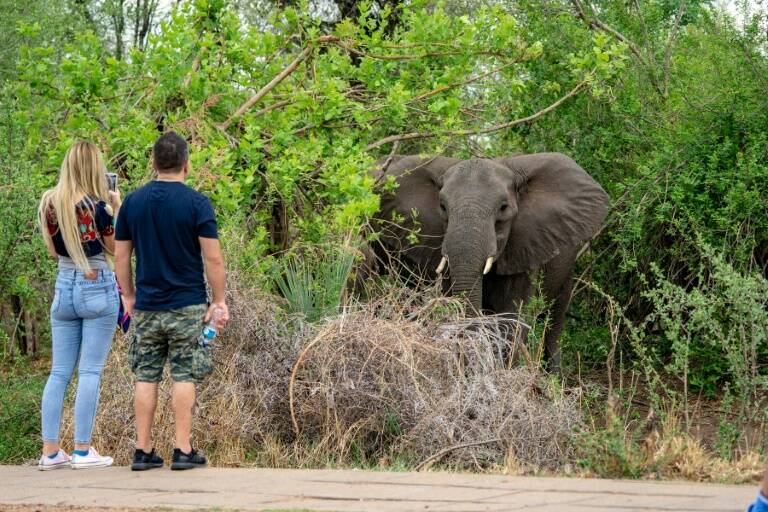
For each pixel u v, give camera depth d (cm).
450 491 577
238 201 1048
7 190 1080
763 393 1155
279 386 923
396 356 910
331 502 551
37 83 1129
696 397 1181
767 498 448
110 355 936
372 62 1174
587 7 1564
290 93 1190
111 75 1113
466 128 1447
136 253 723
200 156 996
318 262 1059
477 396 891
